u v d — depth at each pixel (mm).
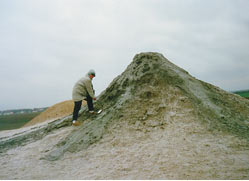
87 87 5867
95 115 6211
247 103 7289
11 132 13641
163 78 6340
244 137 4426
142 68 6887
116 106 5910
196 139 4277
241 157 3529
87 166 3746
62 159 4297
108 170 3463
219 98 6598
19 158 4754
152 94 5891
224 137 4379
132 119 5238
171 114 5184
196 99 5781
